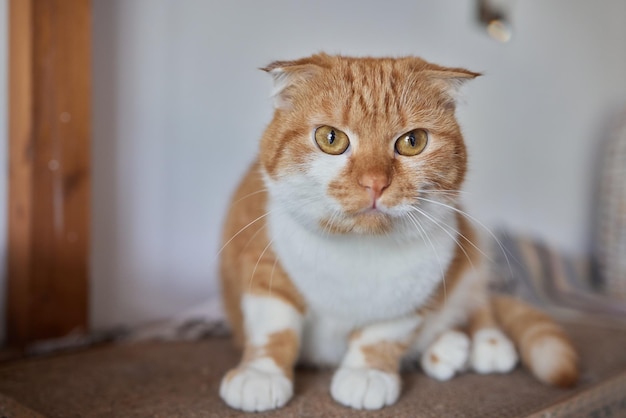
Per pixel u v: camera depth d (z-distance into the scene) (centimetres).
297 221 43
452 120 44
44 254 56
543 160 101
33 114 54
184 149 67
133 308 65
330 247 43
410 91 42
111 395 44
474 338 52
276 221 45
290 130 42
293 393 44
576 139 107
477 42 89
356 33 77
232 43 69
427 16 83
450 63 86
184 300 69
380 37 79
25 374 48
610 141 101
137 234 65
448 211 45
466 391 46
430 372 49
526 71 96
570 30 103
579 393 46
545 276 86
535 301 78
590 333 65
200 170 69
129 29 62
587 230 111
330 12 75
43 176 55
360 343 46
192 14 66
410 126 41
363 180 39
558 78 102
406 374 49
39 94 54
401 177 41
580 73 106
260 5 70
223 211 70
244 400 41
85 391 45
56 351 54
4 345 57
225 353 54
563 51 102
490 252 74
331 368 50
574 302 80
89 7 56
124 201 64
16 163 56
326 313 46
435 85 44
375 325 46
